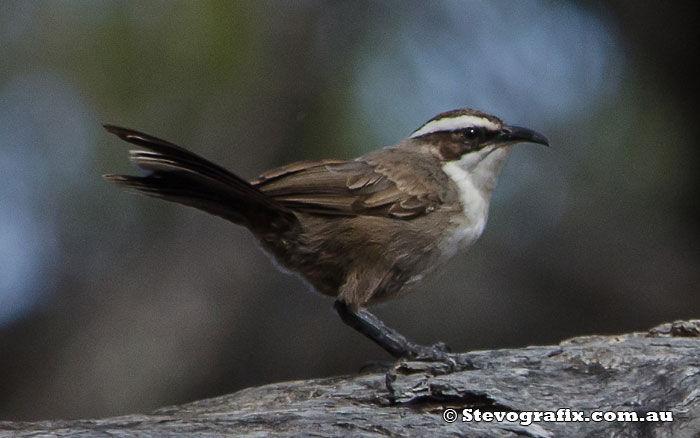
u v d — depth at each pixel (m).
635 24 14.07
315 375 14.15
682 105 14.27
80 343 13.85
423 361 9.12
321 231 9.66
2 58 13.15
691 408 7.72
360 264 9.71
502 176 14.73
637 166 14.52
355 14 13.98
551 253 14.65
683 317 14.38
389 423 7.35
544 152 14.59
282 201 9.55
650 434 7.58
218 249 14.41
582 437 7.46
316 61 13.84
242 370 14.07
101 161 13.73
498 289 14.52
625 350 8.47
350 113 13.74
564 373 8.31
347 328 14.34
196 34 13.18
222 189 9.20
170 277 14.23
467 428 7.34
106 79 13.20
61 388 13.58
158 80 13.34
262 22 13.65
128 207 14.31
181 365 13.80
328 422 7.33
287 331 14.31
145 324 13.95
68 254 14.25
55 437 6.77
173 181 9.21
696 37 13.97
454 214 9.94
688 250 14.89
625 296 14.46
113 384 13.59
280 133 13.72
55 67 13.22
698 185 14.54
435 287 14.45
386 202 9.69
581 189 14.76
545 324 14.37
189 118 13.67
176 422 7.34
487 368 8.51
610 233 14.74
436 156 10.34
